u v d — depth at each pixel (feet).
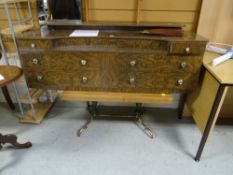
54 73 5.32
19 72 4.95
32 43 4.89
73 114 7.12
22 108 7.06
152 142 5.80
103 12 5.98
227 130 6.37
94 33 5.27
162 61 4.97
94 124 6.56
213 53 5.56
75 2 5.62
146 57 4.94
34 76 5.40
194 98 5.65
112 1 5.81
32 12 5.98
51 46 4.89
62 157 5.27
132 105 7.52
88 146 5.65
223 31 5.83
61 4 5.63
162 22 5.96
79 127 6.44
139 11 5.79
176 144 5.73
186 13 5.88
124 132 6.21
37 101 7.29
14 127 6.40
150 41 4.79
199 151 5.02
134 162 5.13
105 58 5.03
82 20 5.92
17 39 4.88
